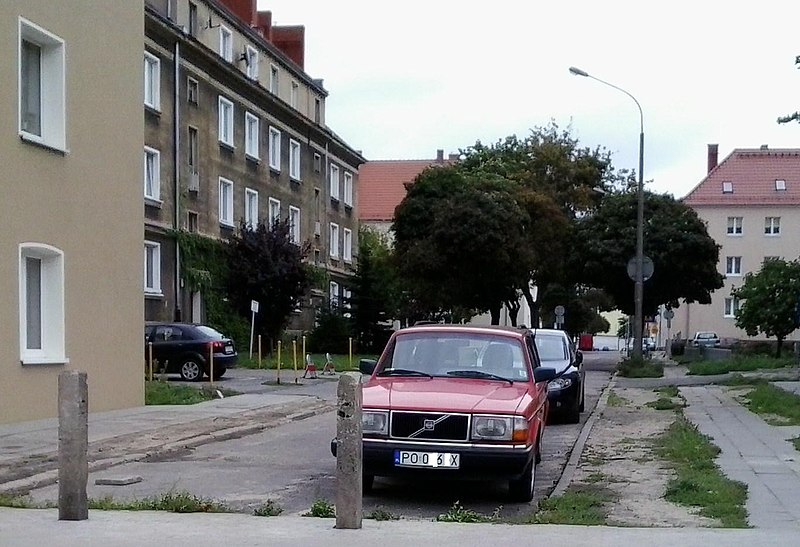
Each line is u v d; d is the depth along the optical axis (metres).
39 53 16.50
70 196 16.78
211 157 38.22
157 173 33.84
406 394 9.37
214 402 20.22
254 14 46.19
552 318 64.62
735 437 13.87
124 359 18.64
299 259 39.84
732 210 68.75
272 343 40.25
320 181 52.06
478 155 57.91
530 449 9.12
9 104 15.05
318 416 18.80
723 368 32.09
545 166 52.62
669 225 41.59
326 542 6.97
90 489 9.89
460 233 46.28
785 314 39.56
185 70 35.84
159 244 34.00
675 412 18.42
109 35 18.16
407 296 54.09
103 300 17.89
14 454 11.77
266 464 11.87
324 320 47.47
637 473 11.04
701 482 9.76
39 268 16.39
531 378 10.38
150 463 11.94
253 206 42.72
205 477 10.79
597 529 7.52
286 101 47.84
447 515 8.23
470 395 9.38
